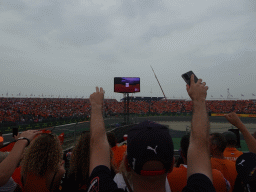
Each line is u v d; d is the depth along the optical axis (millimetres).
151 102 53531
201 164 780
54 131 10812
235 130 4262
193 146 844
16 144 1363
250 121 33125
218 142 2145
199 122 873
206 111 904
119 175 1160
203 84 961
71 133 10688
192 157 813
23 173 1796
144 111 46250
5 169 1225
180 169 1848
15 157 1299
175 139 15820
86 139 1974
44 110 33656
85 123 16250
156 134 724
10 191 1485
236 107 47375
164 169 691
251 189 1021
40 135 1982
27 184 1756
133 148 714
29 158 1772
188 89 978
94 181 788
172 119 34500
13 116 25469
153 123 840
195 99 925
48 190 1782
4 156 1550
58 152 1928
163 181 727
